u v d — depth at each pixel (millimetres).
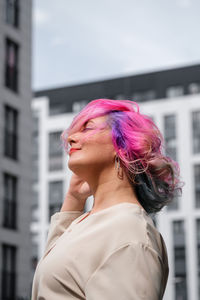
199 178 55750
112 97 62656
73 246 1501
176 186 1684
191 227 54688
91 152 1627
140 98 62219
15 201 25625
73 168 1652
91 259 1457
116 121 1629
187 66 61719
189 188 55406
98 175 1651
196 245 53906
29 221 26203
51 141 59469
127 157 1603
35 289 1574
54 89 63531
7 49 26953
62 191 57281
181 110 57875
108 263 1409
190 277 53312
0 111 25703
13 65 27062
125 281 1371
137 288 1360
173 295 53219
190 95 60844
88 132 1646
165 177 1667
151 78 62312
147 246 1425
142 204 1686
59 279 1477
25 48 27953
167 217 55406
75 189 1937
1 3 26953
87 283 1429
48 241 1908
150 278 1383
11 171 25625
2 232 24594
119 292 1362
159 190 1664
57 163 58344
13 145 26125
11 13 27609
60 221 1921
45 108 60844
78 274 1461
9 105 26281
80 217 1768
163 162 1635
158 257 1432
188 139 56812
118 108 1674
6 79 26484
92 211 1686
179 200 55656
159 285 1412
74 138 1657
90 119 1662
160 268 1430
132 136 1605
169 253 54500
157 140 1646
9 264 24781
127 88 62531
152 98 61875
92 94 62781
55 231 1906
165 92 61812
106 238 1468
